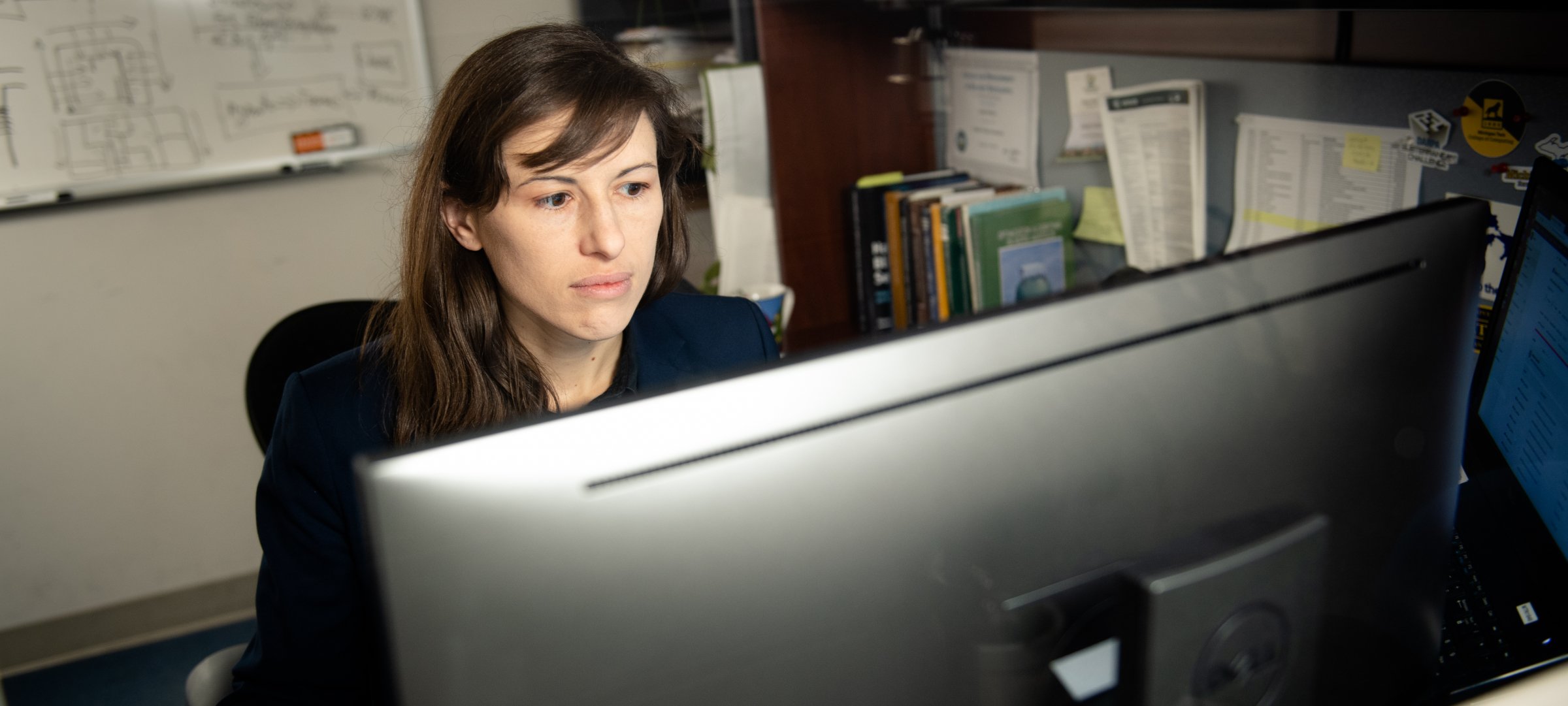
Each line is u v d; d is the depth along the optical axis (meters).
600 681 0.43
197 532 2.56
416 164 0.83
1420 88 1.11
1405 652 0.61
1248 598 0.51
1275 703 0.55
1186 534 0.50
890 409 0.44
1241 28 1.35
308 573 0.83
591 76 0.71
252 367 1.30
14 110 2.21
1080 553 0.48
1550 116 0.96
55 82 2.22
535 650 0.42
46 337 2.33
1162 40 1.51
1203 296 0.48
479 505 0.40
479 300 0.83
